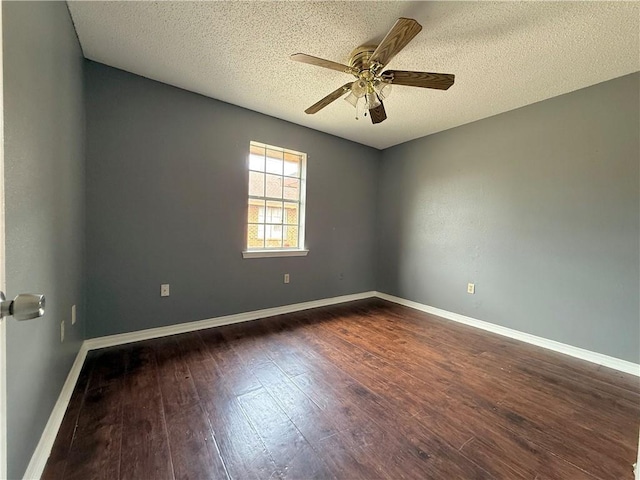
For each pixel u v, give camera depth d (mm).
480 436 1432
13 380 929
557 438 1430
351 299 4109
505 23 1691
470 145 3223
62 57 1537
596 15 1608
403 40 1521
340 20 1707
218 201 2840
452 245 3391
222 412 1560
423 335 2801
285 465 1230
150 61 2188
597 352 2338
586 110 2396
